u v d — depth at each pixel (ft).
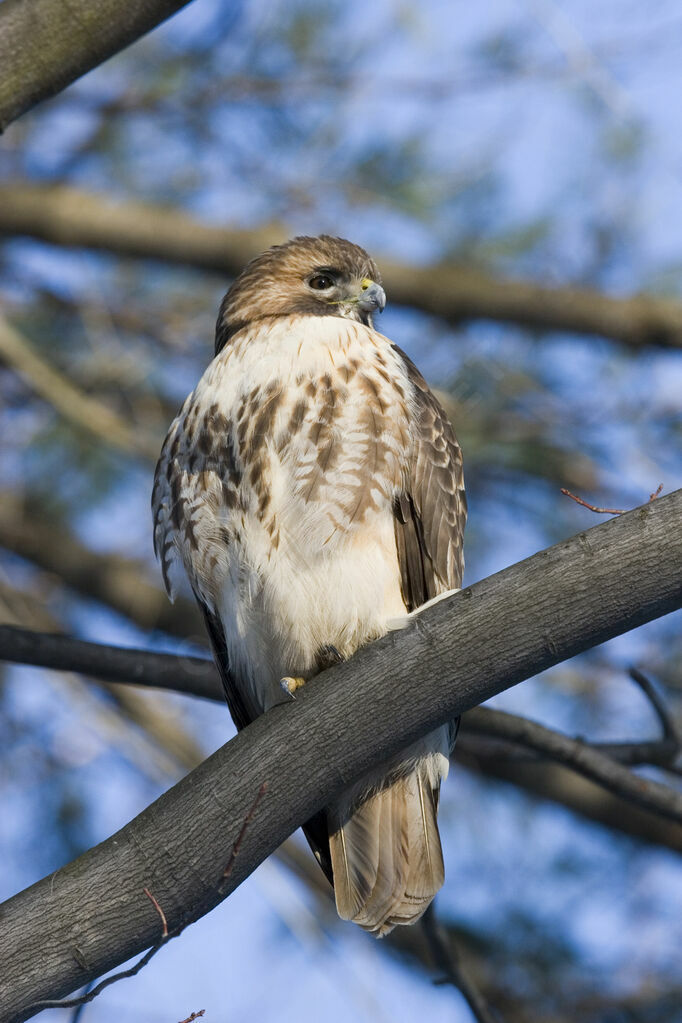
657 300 40.96
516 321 41.73
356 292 31.45
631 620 20.80
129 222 42.93
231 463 26.81
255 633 26.99
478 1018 28.71
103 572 45.21
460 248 42.47
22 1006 20.25
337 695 21.36
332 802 25.20
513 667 21.06
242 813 21.09
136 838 20.97
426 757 25.23
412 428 27.22
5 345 41.52
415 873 24.91
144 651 30.27
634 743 30.96
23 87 23.40
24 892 20.68
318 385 26.61
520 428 41.52
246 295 31.68
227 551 27.02
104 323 43.52
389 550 26.50
